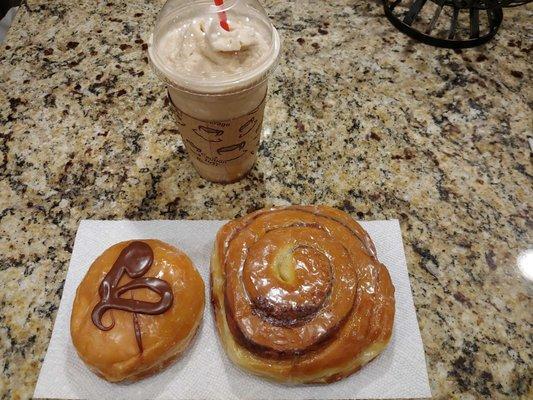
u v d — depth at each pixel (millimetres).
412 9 512
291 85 482
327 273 307
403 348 320
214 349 320
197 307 319
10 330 337
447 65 501
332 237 331
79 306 313
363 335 299
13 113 454
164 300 306
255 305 299
